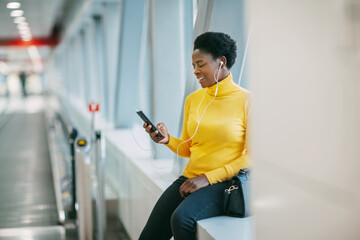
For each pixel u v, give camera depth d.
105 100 8.66
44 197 6.43
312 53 1.15
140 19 6.77
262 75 1.40
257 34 1.42
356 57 1.02
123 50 7.00
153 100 4.61
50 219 5.42
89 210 4.10
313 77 1.15
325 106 1.12
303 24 1.18
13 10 10.98
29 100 33.91
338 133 1.08
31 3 9.71
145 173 3.74
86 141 4.10
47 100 30.36
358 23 1.01
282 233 1.33
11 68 44.94
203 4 3.12
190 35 4.61
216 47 2.22
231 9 3.03
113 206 5.25
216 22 3.06
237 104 2.26
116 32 8.34
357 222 1.05
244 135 2.28
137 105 7.68
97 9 9.28
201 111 2.35
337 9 1.07
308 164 1.19
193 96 2.49
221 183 2.27
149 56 4.69
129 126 7.57
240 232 2.08
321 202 1.15
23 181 7.50
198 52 2.25
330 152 1.11
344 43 1.05
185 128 2.56
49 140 11.36
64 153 7.73
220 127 2.25
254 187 1.50
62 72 25.27
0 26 14.84
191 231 2.21
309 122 1.18
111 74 8.50
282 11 1.26
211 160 2.31
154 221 2.40
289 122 1.26
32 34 18.80
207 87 2.33
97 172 4.06
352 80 1.04
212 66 2.25
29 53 30.12
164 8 4.49
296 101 1.23
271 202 1.38
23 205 6.05
